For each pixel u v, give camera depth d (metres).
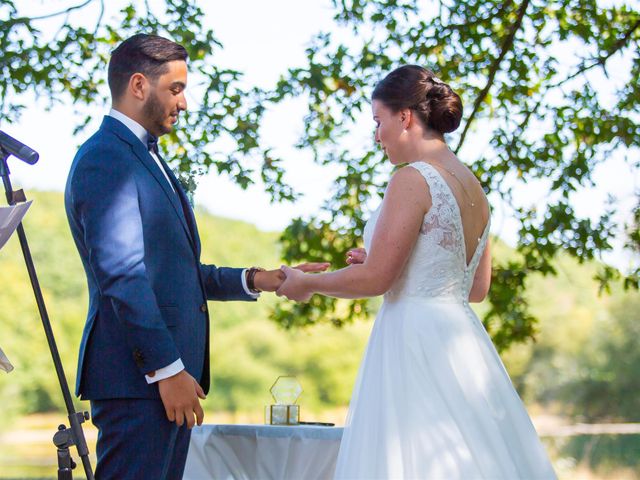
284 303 8.13
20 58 6.68
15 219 2.41
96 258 2.50
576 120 7.75
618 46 7.57
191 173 3.13
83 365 2.61
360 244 7.74
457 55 7.48
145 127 2.72
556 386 22.22
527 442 2.69
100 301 2.61
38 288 2.55
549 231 7.57
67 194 2.66
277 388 3.39
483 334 2.79
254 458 3.17
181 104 2.77
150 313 2.48
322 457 3.06
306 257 7.73
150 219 2.62
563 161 7.75
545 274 7.74
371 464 2.60
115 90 2.72
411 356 2.64
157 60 2.71
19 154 2.54
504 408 2.69
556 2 7.59
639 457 17.39
